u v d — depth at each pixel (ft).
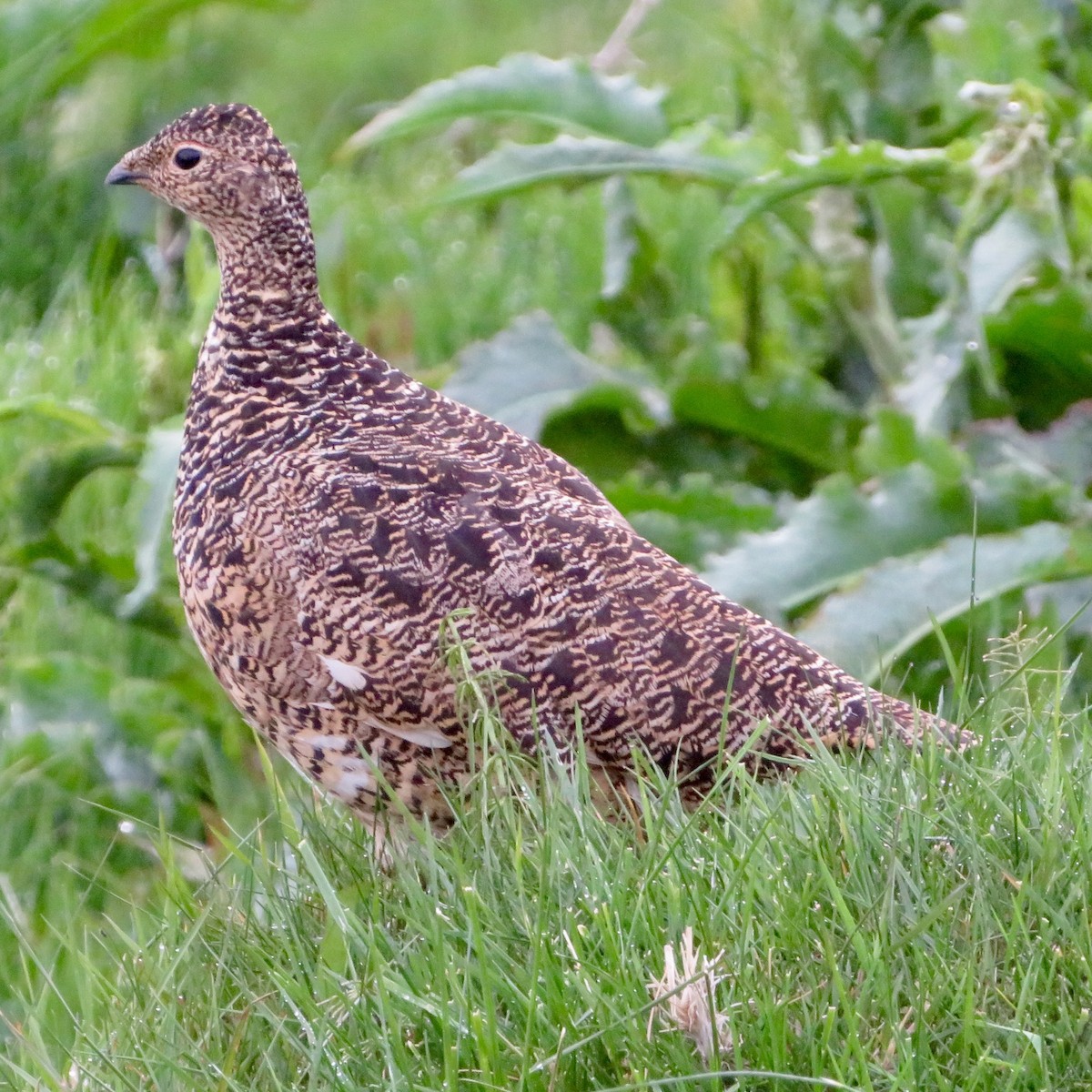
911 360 48.96
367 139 51.21
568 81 51.80
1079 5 50.57
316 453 33.96
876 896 25.17
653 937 24.85
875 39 50.24
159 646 48.01
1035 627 38.52
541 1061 23.31
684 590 33.35
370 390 35.47
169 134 36.24
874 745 30.94
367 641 32.45
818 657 33.76
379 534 32.78
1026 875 25.31
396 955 25.80
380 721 32.76
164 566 45.37
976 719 31.19
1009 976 24.23
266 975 26.96
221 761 43.98
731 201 45.06
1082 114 47.01
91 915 40.45
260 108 76.54
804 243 49.78
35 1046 27.89
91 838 42.68
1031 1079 22.36
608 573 32.96
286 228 35.70
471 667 32.01
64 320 59.16
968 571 39.65
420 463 33.65
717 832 27.02
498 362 47.11
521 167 49.83
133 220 64.18
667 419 47.03
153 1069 25.12
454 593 32.40
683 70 81.00
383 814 33.50
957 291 43.68
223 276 36.17
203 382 35.94
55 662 44.47
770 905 25.22
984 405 46.32
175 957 28.02
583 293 64.59
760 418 47.14
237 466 34.40
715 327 53.67
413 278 64.44
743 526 44.11
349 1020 24.81
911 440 43.19
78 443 44.73
